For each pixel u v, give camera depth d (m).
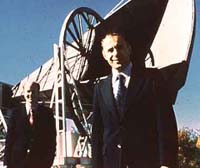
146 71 5.32
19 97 47.47
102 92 5.32
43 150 10.71
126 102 5.12
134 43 37.62
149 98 5.14
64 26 35.69
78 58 38.53
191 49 36.38
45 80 44.03
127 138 5.06
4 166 11.86
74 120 35.47
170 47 37.69
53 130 10.92
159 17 37.84
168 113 5.08
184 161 57.56
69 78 38.28
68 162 31.58
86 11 37.50
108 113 5.19
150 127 5.09
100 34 36.56
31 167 10.57
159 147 4.99
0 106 47.09
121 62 5.27
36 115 10.78
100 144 5.31
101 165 5.26
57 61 35.44
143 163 5.00
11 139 10.76
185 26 36.81
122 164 5.01
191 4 36.75
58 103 34.66
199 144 56.81
